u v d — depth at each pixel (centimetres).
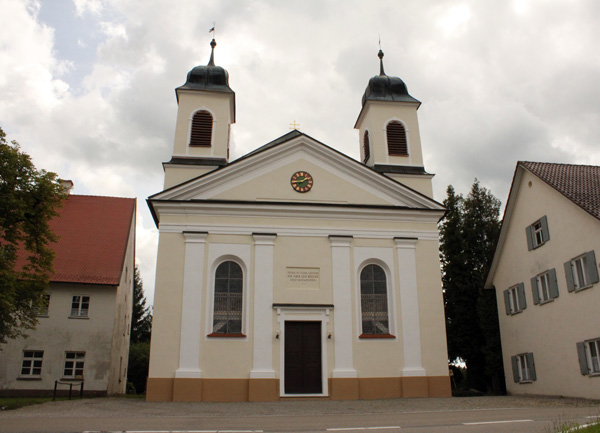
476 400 2022
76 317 3200
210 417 1471
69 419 1391
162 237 2316
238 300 2294
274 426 1243
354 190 2491
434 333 2345
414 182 2681
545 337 2353
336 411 1642
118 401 2128
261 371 2189
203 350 2197
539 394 2384
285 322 2289
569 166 2547
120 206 3838
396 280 2391
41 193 2222
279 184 2453
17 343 3120
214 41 3011
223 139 2662
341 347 2269
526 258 2530
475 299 3219
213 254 2316
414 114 2842
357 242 2412
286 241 2364
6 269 2103
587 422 1202
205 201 2350
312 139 2494
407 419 1371
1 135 2177
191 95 2714
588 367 2056
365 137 2981
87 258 3378
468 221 3391
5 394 3047
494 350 2970
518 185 2603
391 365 2283
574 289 2145
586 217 2075
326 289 2331
